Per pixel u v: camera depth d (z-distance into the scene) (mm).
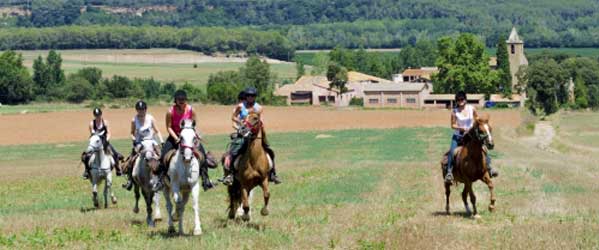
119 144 66438
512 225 17531
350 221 18906
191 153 16281
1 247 15969
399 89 157875
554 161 44312
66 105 125375
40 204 25453
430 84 177375
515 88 163375
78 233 17375
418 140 65312
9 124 89562
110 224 18922
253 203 23875
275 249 15070
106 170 23203
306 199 25141
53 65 149625
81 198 27141
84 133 81500
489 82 154125
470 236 15875
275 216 20094
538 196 24891
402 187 28969
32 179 36594
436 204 22750
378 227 17516
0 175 39875
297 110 111812
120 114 102500
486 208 21500
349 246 15172
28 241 16703
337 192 27391
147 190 18672
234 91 131000
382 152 51938
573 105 155750
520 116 106062
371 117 99375
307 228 17672
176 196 16688
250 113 17375
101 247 15758
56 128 85875
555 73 151125
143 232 17688
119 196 27625
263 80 167750
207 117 100562
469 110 19703
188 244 15641
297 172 36500
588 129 93688
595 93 164500
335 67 165625
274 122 93312
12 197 28516
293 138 70375
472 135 18969
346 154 50688
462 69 153750
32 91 134625
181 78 191875
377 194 26531
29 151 62469
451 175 19703
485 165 19188
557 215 19438
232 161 17812
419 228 16953
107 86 142250
